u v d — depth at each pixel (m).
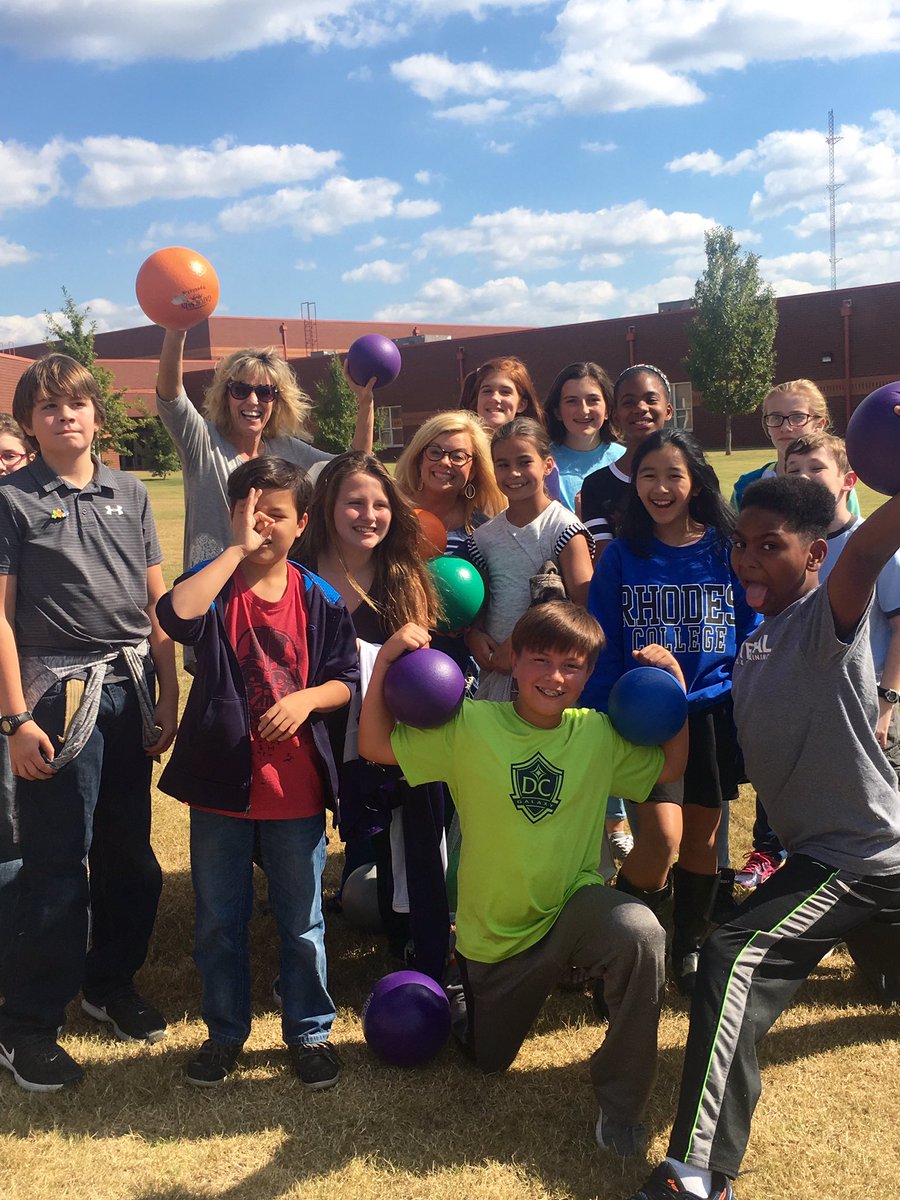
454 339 41.25
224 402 4.73
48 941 3.25
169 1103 3.13
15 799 3.56
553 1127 3.01
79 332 38.31
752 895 2.97
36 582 3.30
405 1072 3.30
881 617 3.88
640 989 2.79
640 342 38.31
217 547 4.60
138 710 3.49
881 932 3.35
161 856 5.08
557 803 3.08
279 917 3.32
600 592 3.86
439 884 3.65
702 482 3.72
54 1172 2.80
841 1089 3.16
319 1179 2.78
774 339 35.53
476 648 4.18
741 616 3.83
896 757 3.73
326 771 3.26
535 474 4.13
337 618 3.41
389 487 3.71
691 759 3.74
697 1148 2.58
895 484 2.78
